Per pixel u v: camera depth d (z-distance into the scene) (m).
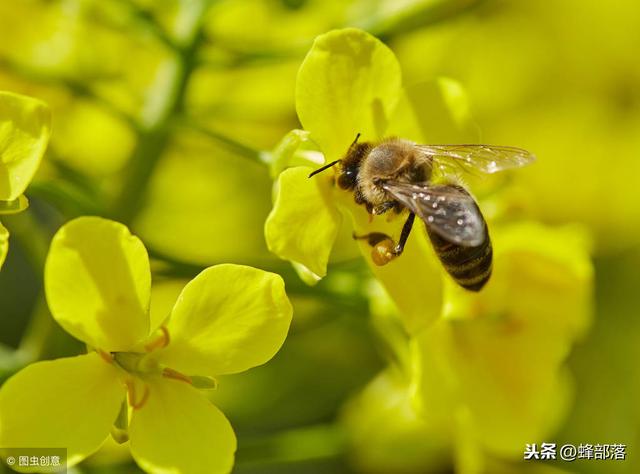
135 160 0.18
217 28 0.19
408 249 0.16
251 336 0.15
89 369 0.15
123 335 0.15
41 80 0.17
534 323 0.17
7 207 0.15
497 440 0.17
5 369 0.17
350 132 0.16
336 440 0.18
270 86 0.19
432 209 0.15
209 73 0.19
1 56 0.17
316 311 0.19
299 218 0.15
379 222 0.16
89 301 0.15
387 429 0.19
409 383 0.17
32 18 0.19
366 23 0.18
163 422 0.15
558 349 0.17
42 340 0.17
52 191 0.16
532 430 0.17
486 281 0.16
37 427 0.14
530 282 0.17
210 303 0.15
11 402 0.14
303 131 0.16
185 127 0.17
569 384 0.19
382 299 0.17
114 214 0.17
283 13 0.19
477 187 0.17
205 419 0.15
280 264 0.17
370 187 0.16
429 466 0.19
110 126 0.19
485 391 0.17
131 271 0.15
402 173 0.16
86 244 0.14
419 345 0.16
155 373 0.15
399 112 0.16
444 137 0.16
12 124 0.15
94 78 0.18
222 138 0.16
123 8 0.17
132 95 0.18
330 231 0.15
